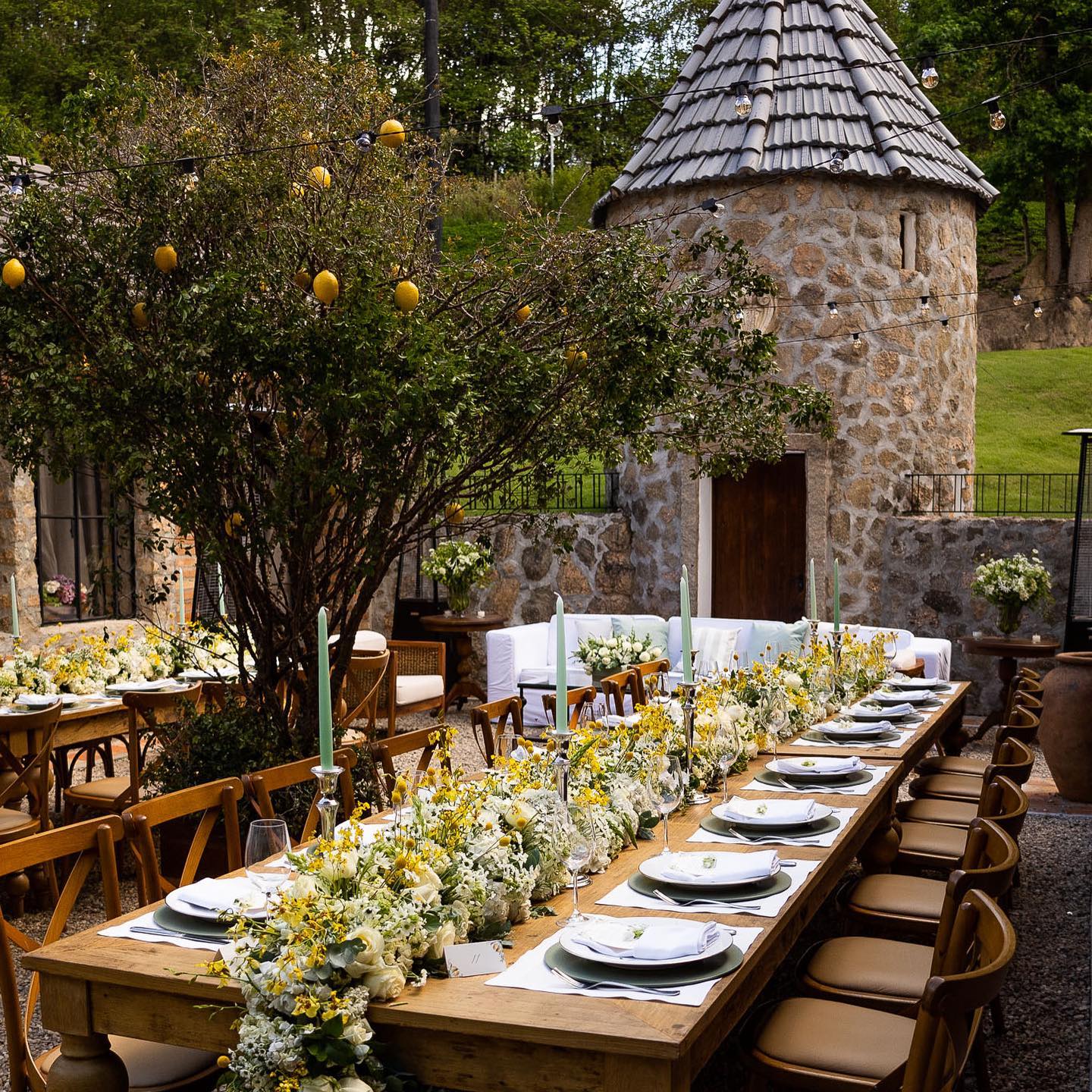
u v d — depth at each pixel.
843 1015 3.11
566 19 26.27
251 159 4.80
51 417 4.77
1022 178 24.38
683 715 4.27
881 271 11.97
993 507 17.38
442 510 5.88
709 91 12.58
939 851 4.88
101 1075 2.63
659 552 12.52
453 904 2.61
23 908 5.48
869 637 9.77
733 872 3.03
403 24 21.72
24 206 4.71
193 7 20.81
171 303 4.73
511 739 3.64
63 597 8.95
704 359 5.66
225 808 3.58
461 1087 2.30
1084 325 25.47
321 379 4.59
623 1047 2.14
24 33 20.95
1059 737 7.79
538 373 5.00
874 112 12.05
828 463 11.84
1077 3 21.44
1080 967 4.89
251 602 5.37
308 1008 2.22
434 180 5.75
